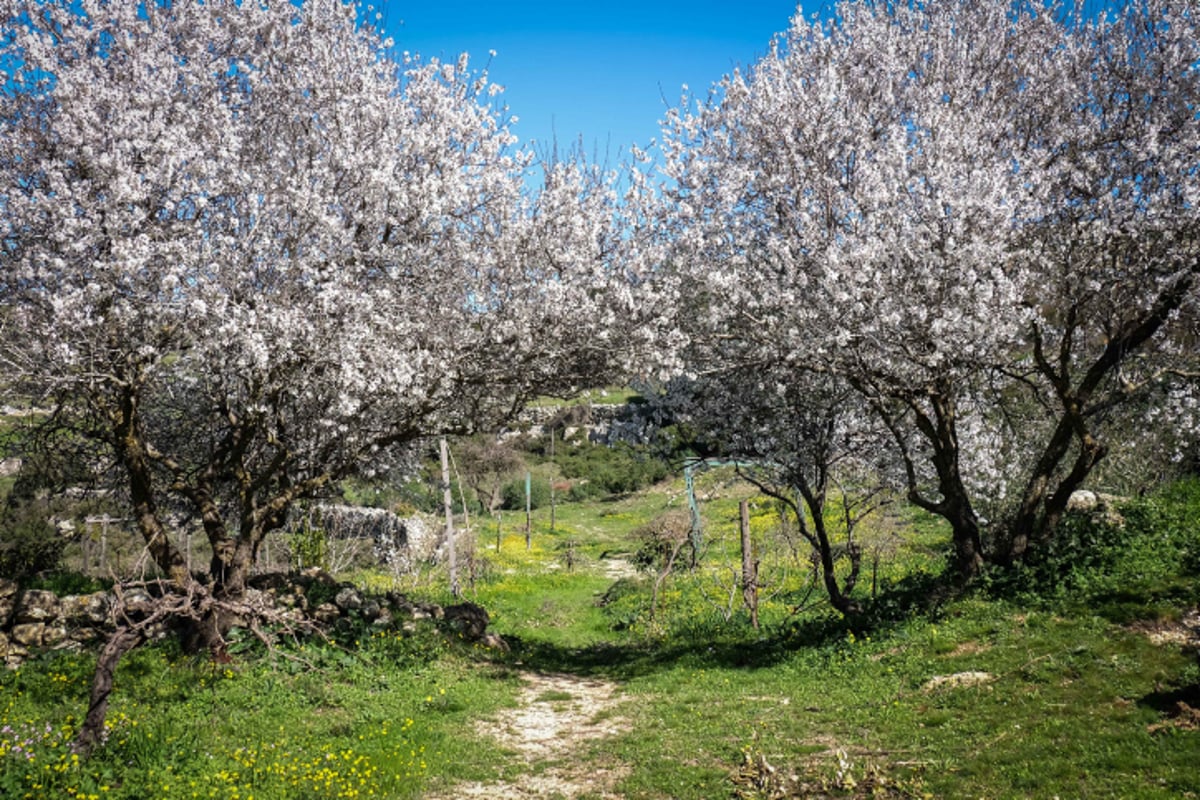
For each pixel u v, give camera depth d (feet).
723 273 43.34
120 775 25.23
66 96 34.65
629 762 30.99
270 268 38.63
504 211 42.65
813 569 68.18
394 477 57.06
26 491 56.80
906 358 40.96
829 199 42.47
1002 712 29.40
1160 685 28.04
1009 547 43.86
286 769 27.43
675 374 42.60
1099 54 42.63
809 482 56.18
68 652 37.19
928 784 24.53
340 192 41.55
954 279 38.37
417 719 35.78
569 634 73.00
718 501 132.98
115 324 34.68
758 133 44.73
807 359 42.29
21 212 33.86
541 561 118.11
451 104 44.16
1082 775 23.15
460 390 45.47
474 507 168.35
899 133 41.16
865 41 47.09
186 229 35.99
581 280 42.93
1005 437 56.29
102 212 34.58
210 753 28.35
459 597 78.38
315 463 45.27
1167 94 38.68
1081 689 29.55
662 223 45.06
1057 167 40.63
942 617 41.27
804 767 27.89
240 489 43.57
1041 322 41.73
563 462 213.87
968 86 45.32
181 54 41.19
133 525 53.88
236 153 38.86
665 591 79.15
